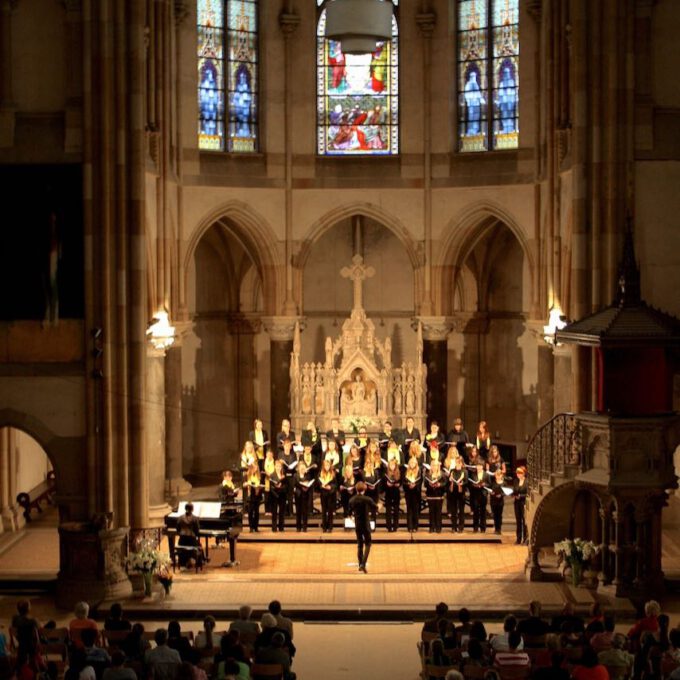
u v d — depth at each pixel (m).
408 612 34.66
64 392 37.31
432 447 42.69
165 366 47.22
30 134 37.19
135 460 37.50
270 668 25.33
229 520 38.91
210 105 49.47
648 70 37.72
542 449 37.88
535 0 48.19
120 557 36.72
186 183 48.22
